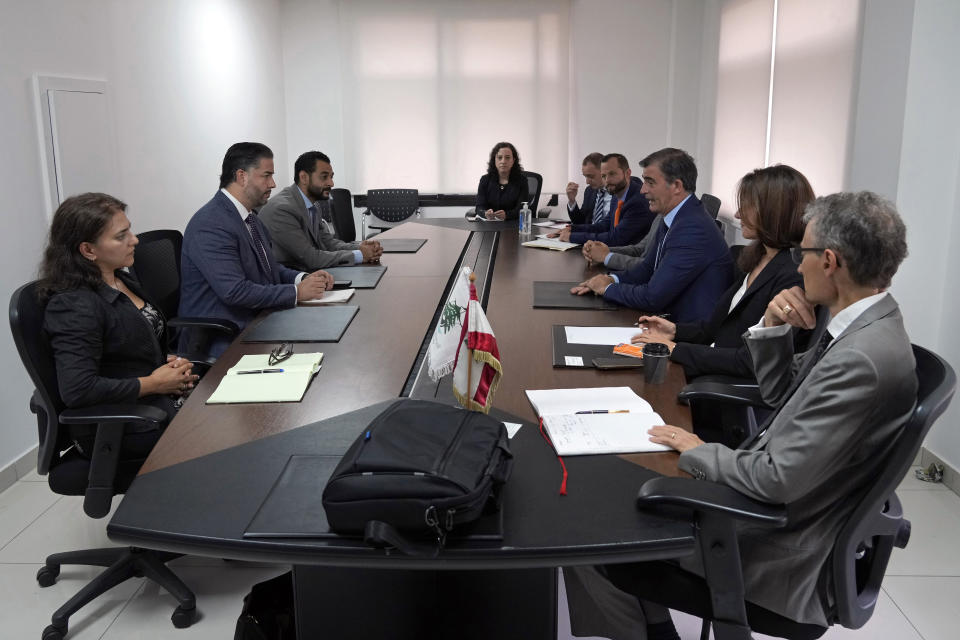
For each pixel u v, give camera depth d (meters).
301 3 7.77
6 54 3.50
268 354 2.45
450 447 1.45
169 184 5.31
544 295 3.24
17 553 2.81
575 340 2.55
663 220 3.36
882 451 1.45
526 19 7.87
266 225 3.97
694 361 2.33
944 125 3.30
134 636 2.35
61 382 2.19
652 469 1.64
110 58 4.50
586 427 1.82
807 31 5.29
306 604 1.72
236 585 2.61
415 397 2.09
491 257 4.27
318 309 3.03
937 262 3.40
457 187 8.21
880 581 1.64
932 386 1.43
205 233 3.14
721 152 7.23
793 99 5.55
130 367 2.44
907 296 3.45
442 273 3.78
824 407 1.39
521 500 1.52
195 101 5.74
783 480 1.40
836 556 1.49
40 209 3.76
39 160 3.75
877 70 3.63
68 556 2.61
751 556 1.56
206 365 2.86
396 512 1.33
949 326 3.36
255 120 7.04
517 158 6.63
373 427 1.51
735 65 6.81
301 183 4.12
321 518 1.45
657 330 2.69
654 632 2.02
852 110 4.61
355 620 1.72
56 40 3.92
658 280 3.01
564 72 7.97
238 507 1.51
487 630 1.73
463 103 8.05
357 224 8.34
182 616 2.38
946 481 3.30
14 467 3.38
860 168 3.84
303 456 1.71
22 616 2.45
